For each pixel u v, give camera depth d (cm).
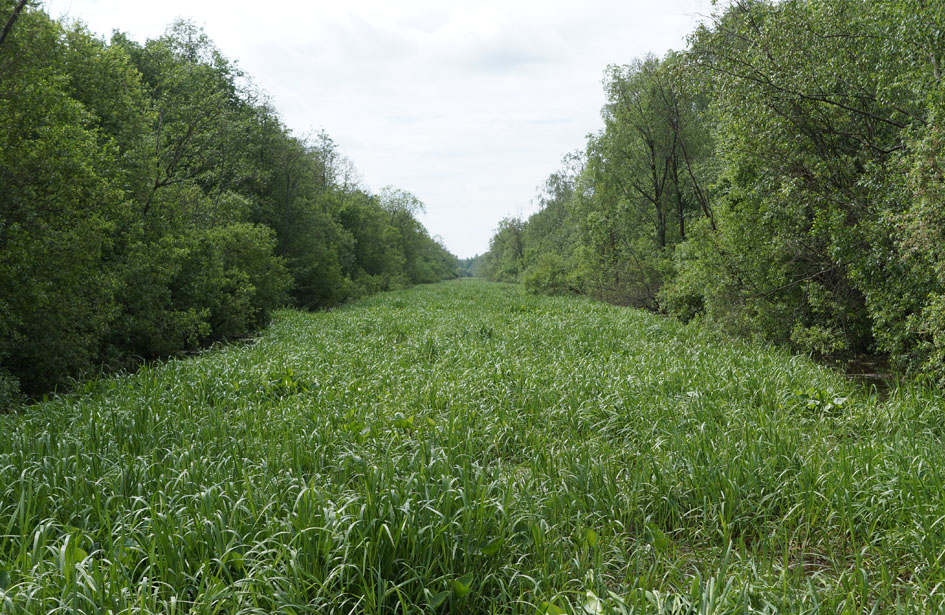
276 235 3222
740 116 1280
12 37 991
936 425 689
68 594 322
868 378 1128
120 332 1396
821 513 480
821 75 1152
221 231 2091
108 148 1309
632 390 849
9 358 1069
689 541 471
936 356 870
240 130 2503
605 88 2880
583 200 3447
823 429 679
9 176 984
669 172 2927
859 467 536
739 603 338
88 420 700
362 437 636
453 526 399
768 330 1423
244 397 846
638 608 336
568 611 342
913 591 364
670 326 1759
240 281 2047
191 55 2895
